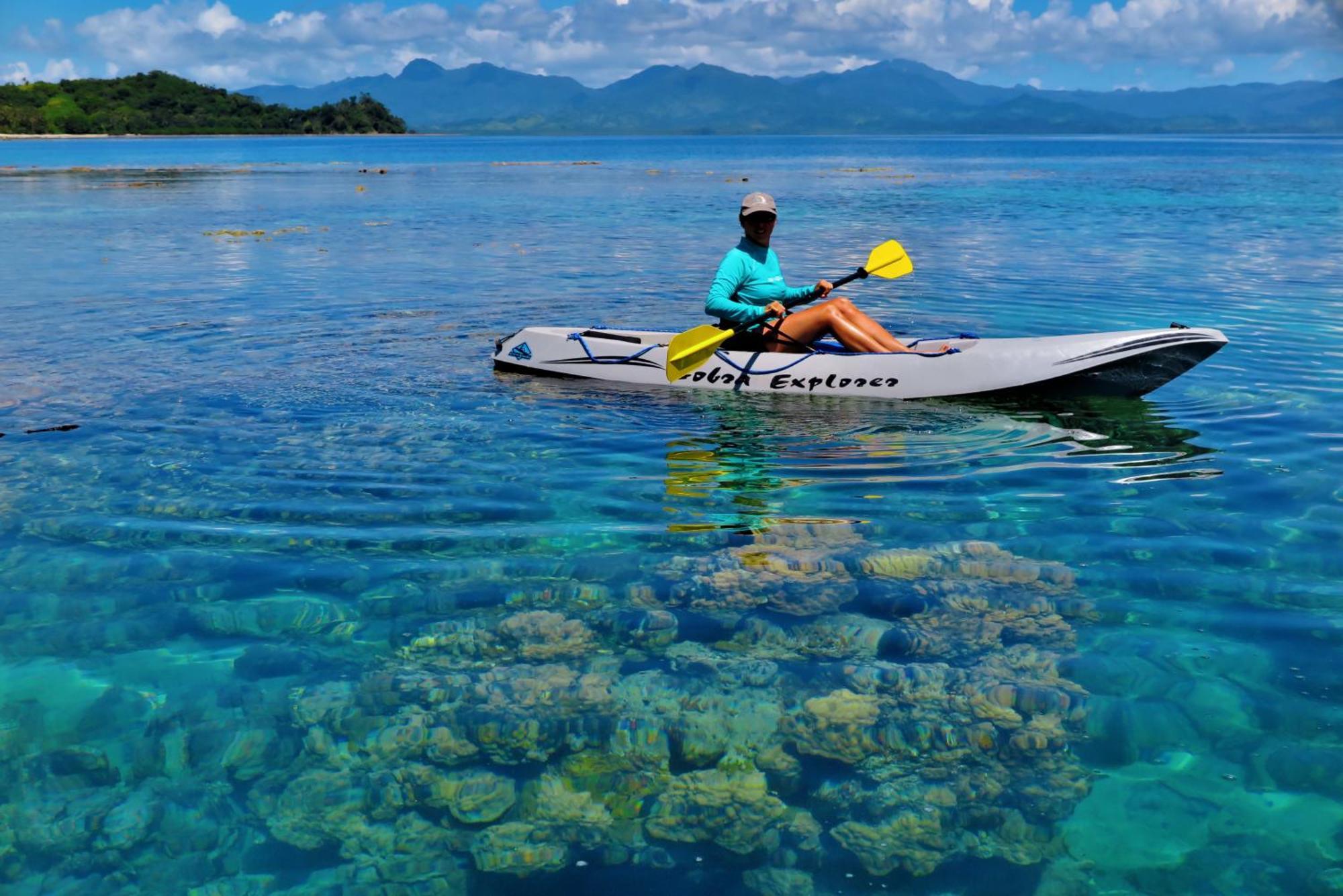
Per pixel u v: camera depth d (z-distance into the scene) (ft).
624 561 14.05
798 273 43.16
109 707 10.48
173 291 38.96
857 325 24.61
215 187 116.26
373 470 18.06
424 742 9.93
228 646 11.72
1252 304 33.83
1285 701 10.23
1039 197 93.76
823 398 23.81
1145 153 273.75
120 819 8.80
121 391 23.67
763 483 17.40
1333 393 22.62
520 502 16.44
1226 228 60.70
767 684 10.87
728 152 323.57
